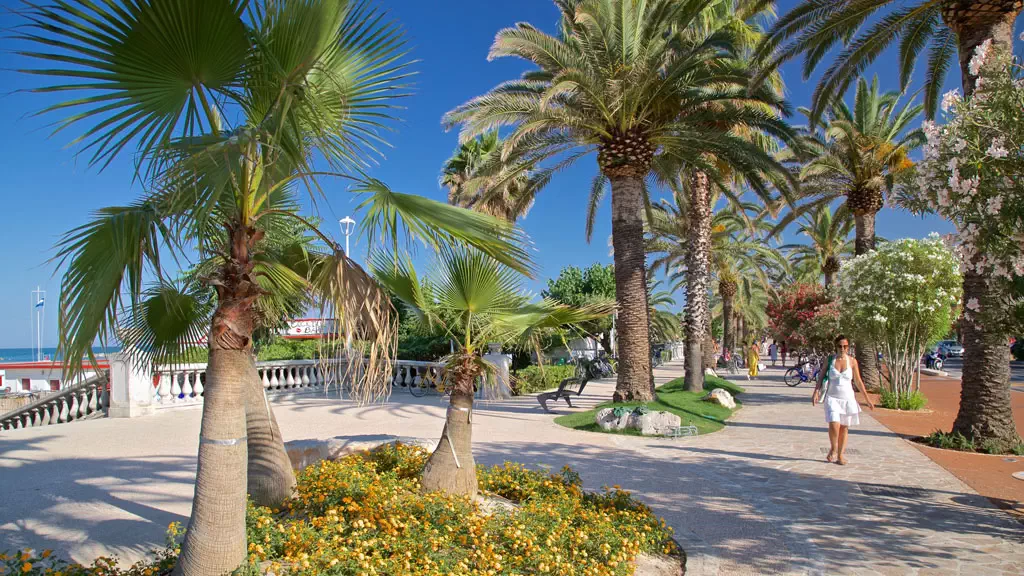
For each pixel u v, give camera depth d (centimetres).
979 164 518
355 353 380
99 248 304
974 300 664
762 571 465
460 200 1720
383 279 496
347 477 506
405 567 360
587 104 1316
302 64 325
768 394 1986
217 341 322
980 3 852
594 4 1237
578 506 540
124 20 264
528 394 1838
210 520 315
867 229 1839
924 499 662
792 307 2966
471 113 1305
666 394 1612
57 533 462
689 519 598
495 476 624
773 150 2058
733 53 1228
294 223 467
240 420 327
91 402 1232
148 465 729
